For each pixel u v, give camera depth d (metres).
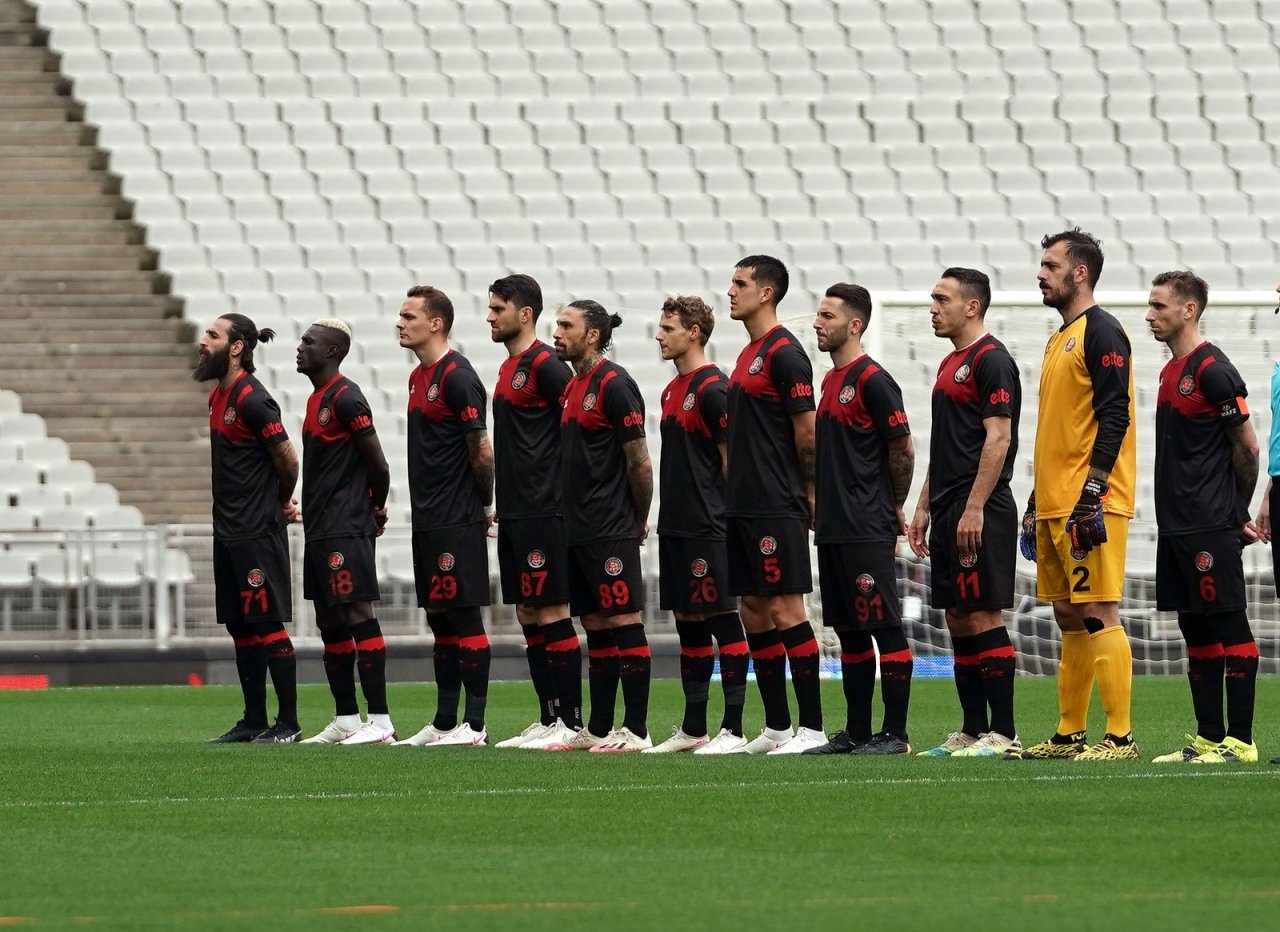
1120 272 82.12
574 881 16.48
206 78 82.19
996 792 22.95
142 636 57.66
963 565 28.98
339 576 34.66
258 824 20.81
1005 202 83.12
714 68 85.19
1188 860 17.45
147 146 80.38
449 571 34.06
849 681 30.28
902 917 14.55
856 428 29.78
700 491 31.58
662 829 19.98
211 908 15.23
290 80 82.50
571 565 32.66
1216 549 27.38
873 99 84.94
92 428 71.56
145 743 34.66
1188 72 86.69
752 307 30.67
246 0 84.06
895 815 20.88
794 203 82.19
